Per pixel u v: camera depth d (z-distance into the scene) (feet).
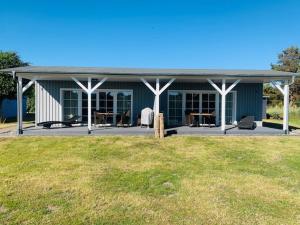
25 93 89.04
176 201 16.92
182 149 32.14
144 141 36.32
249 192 18.48
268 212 15.46
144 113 47.39
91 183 20.08
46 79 50.47
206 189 18.99
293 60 143.95
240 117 55.06
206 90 55.21
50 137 38.60
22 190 18.57
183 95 55.16
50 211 15.39
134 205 16.29
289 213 15.35
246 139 38.78
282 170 23.93
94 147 32.63
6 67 74.69
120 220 14.42
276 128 50.80
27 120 74.79
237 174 22.59
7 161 26.43
